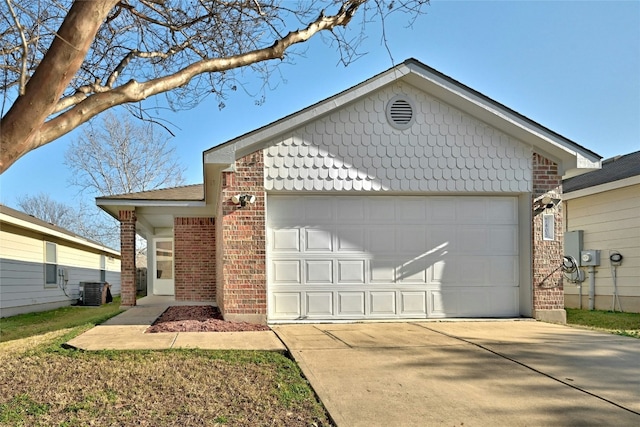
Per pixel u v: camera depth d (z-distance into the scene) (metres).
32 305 15.46
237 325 8.23
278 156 8.73
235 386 4.86
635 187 11.29
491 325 8.46
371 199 9.20
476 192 9.17
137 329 8.10
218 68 4.76
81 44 3.19
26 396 4.57
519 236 9.50
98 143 28.92
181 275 13.84
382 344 6.75
